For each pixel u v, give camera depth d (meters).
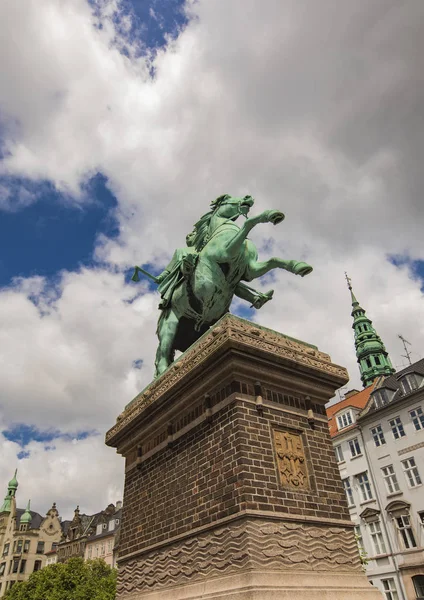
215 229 11.05
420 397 39.94
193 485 8.48
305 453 8.48
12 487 108.25
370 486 41.56
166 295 11.87
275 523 7.32
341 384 9.64
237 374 8.46
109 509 79.50
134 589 9.02
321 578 7.14
